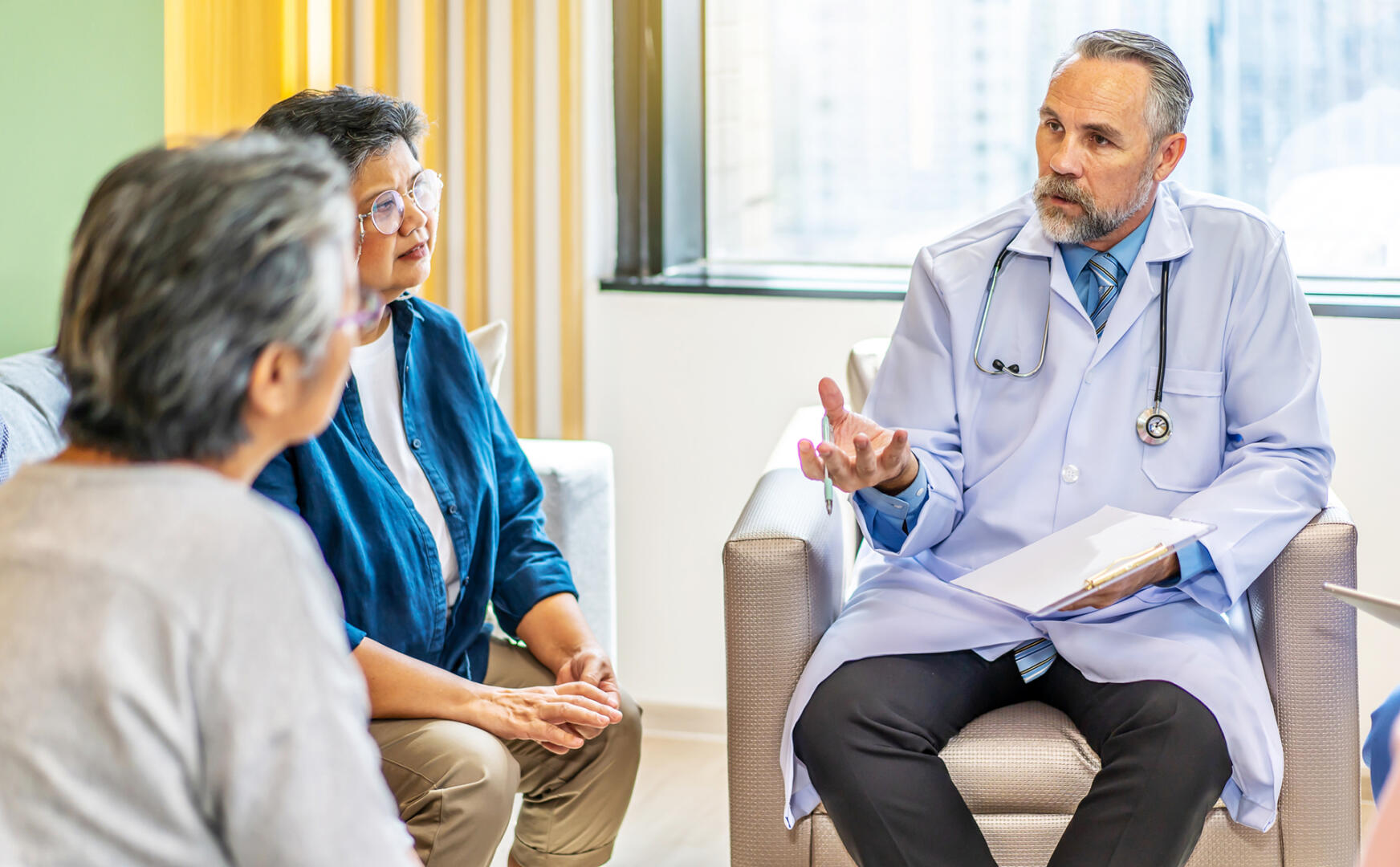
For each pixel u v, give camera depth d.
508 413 2.80
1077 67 1.77
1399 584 2.47
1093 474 1.80
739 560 1.70
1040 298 1.88
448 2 2.69
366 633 1.64
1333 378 2.46
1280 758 1.59
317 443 1.60
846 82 2.78
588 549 2.36
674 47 2.78
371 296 0.89
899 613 1.75
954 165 2.75
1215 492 1.71
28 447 1.55
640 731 1.84
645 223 2.78
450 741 1.55
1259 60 2.57
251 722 0.75
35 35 1.96
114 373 0.77
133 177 0.80
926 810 1.55
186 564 0.74
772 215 2.86
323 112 1.62
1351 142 2.56
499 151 2.73
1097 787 1.55
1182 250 1.81
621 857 2.20
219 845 0.77
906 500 1.77
